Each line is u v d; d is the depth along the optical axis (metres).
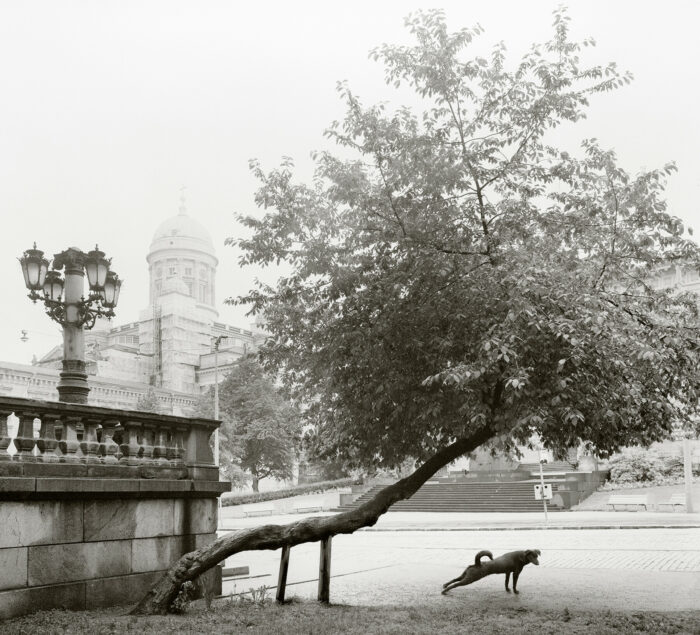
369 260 12.09
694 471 44.69
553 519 32.66
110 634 8.93
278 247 12.32
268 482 74.19
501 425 10.66
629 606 11.80
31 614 10.09
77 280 15.39
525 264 10.55
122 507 11.59
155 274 114.56
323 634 9.12
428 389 11.51
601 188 11.87
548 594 13.20
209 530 13.06
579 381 10.12
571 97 11.38
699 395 11.05
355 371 12.18
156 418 12.32
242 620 10.08
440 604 12.23
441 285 11.46
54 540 10.57
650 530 26.38
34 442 10.66
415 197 11.80
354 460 13.48
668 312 11.55
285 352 13.12
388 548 22.97
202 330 103.25
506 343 9.74
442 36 11.13
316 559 20.14
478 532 28.30
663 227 11.45
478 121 11.56
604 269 11.42
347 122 11.71
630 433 11.57
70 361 15.09
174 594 10.81
